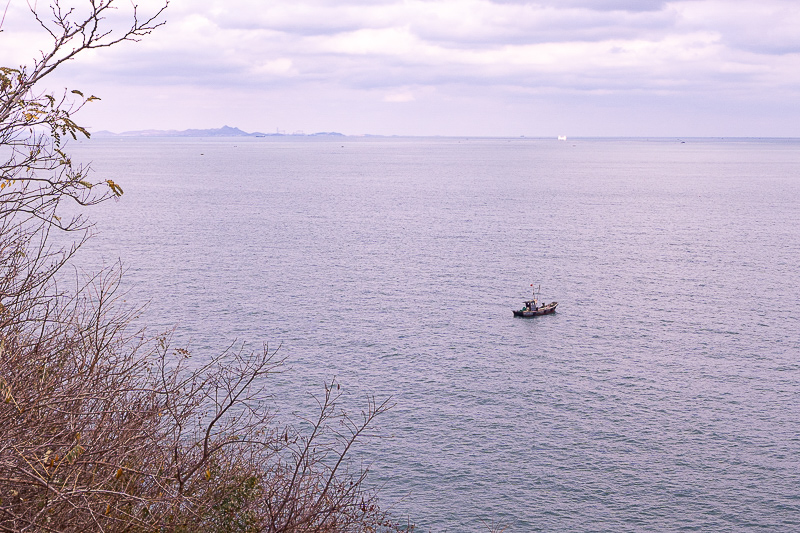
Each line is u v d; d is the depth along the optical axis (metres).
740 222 173.62
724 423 52.44
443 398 55.81
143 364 10.54
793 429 51.41
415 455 45.56
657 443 48.91
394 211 192.75
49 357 8.90
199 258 112.31
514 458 46.09
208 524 10.39
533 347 70.94
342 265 112.44
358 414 50.38
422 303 88.38
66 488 7.59
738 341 73.81
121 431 8.88
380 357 65.62
